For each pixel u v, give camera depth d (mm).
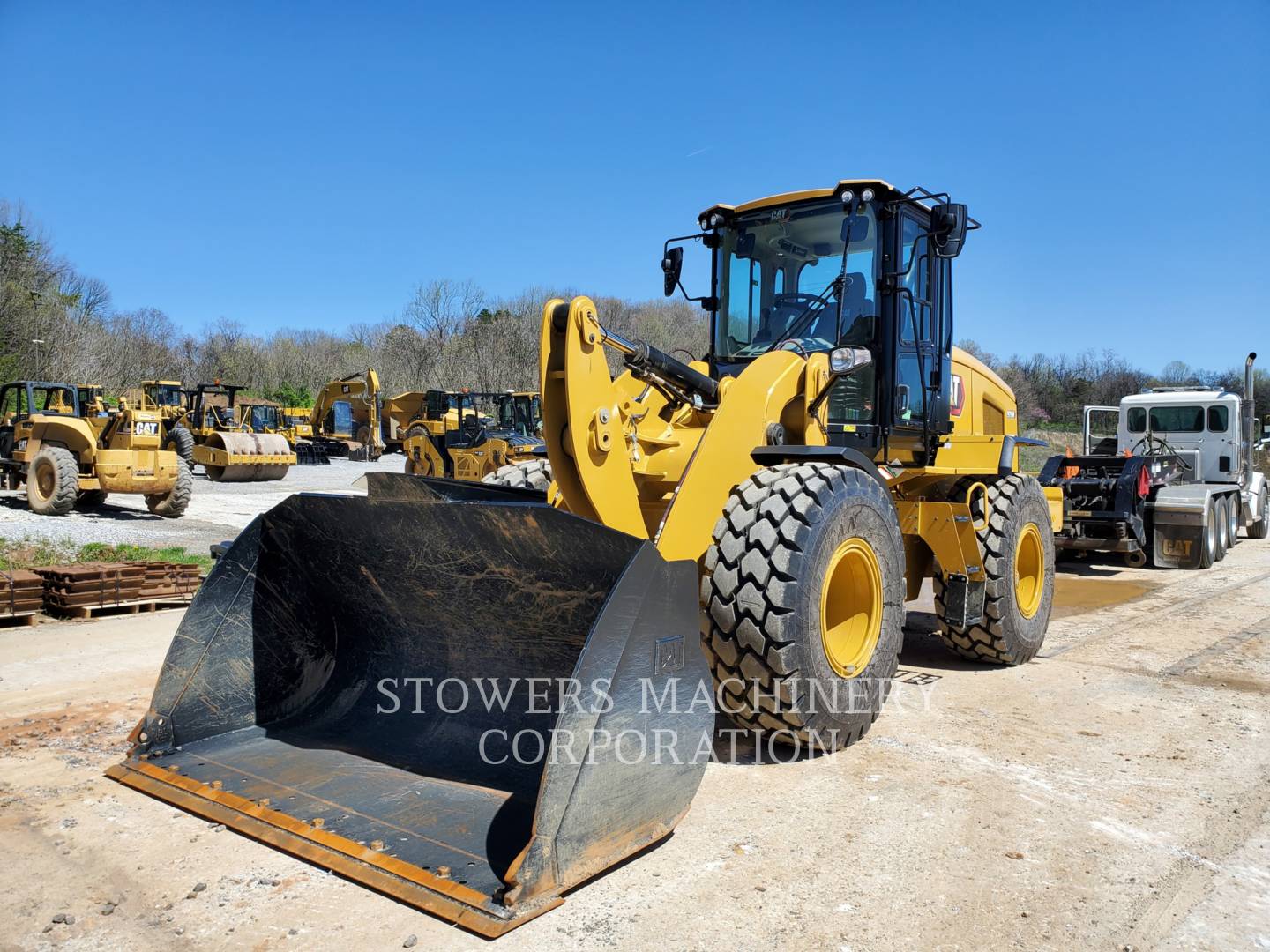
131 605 6836
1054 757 4027
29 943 2455
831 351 4195
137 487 13102
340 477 23641
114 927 2533
